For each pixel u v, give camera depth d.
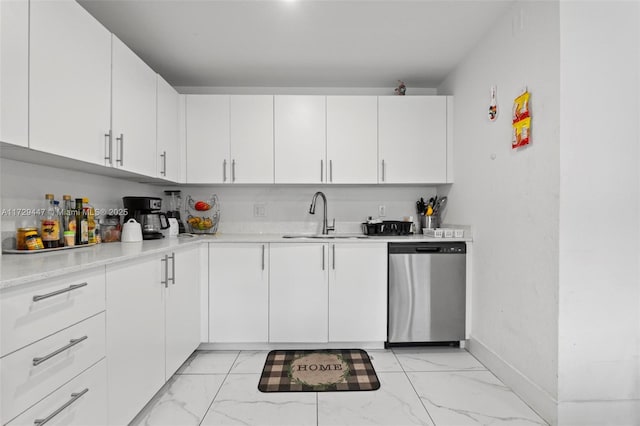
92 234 2.11
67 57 1.52
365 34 2.37
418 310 2.64
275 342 2.64
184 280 2.28
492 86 2.29
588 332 1.66
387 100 2.97
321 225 3.34
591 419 1.68
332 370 2.31
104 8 2.05
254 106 2.94
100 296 1.39
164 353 1.96
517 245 2.01
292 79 3.12
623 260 1.66
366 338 2.65
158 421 1.74
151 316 1.81
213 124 2.93
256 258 2.64
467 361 2.47
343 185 3.28
